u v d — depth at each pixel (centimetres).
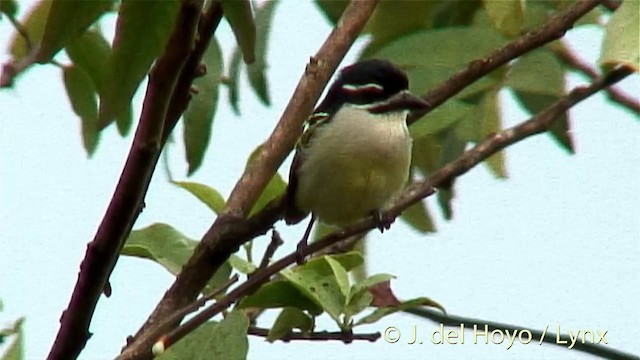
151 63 658
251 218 900
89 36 923
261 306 882
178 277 859
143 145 721
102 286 755
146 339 768
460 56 1137
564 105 998
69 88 955
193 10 684
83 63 933
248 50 680
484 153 984
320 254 1098
